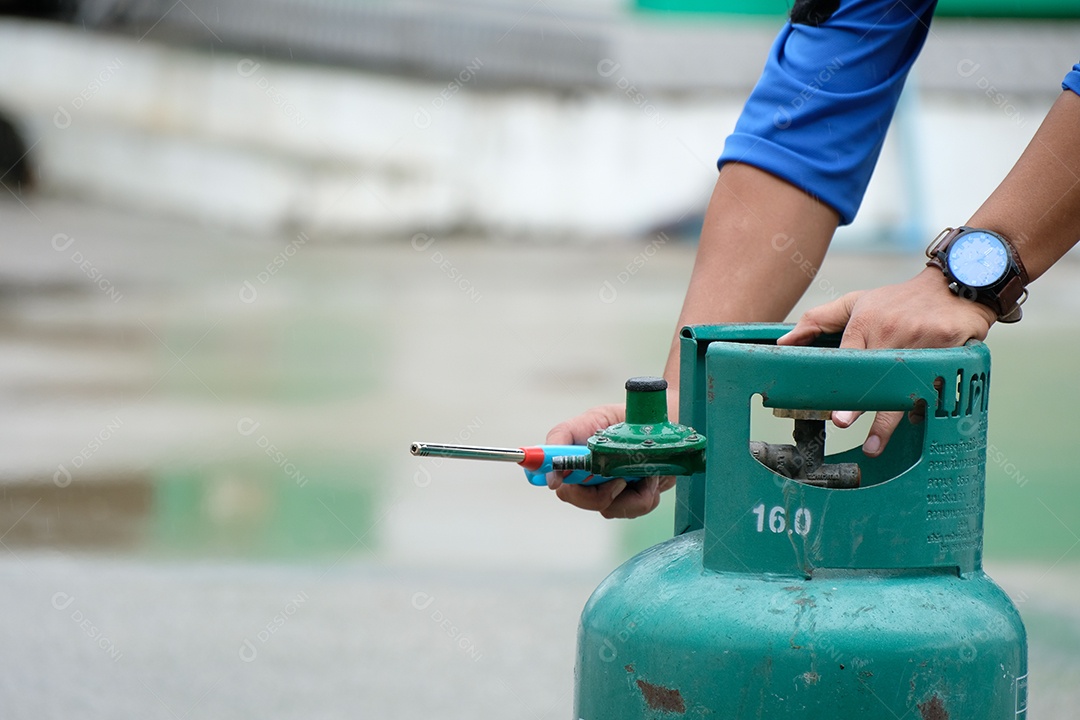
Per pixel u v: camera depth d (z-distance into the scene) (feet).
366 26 135.13
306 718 24.91
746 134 15.11
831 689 10.80
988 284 12.00
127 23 131.44
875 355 11.19
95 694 25.99
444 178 128.36
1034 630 28.68
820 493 11.30
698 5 140.97
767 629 10.96
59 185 124.88
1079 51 127.34
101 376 60.18
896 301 12.14
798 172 14.67
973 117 124.16
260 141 129.18
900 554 11.32
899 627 10.92
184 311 79.46
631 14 140.87
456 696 25.98
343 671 27.40
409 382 59.00
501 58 136.67
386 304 82.74
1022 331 71.56
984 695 11.19
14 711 25.11
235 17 133.18
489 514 39.81
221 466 45.14
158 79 130.52
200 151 127.34
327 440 48.55
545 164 129.70
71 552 35.68
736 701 11.00
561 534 37.81
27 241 105.09
